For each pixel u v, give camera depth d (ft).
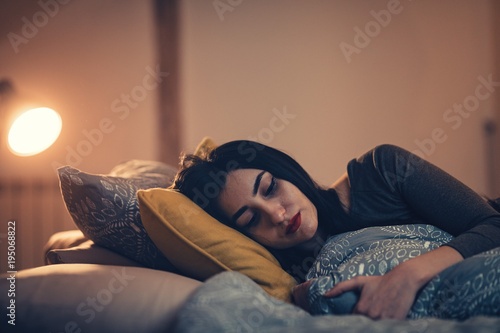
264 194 3.85
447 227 3.52
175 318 2.58
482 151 12.19
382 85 12.53
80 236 4.77
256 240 4.02
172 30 12.06
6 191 11.75
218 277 2.56
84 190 3.76
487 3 12.16
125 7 12.62
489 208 3.46
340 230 4.03
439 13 12.36
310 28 12.66
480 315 2.34
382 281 2.74
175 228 3.57
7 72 12.04
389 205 3.85
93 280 2.92
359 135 12.59
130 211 3.85
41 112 5.18
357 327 2.04
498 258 2.50
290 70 12.70
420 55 12.43
